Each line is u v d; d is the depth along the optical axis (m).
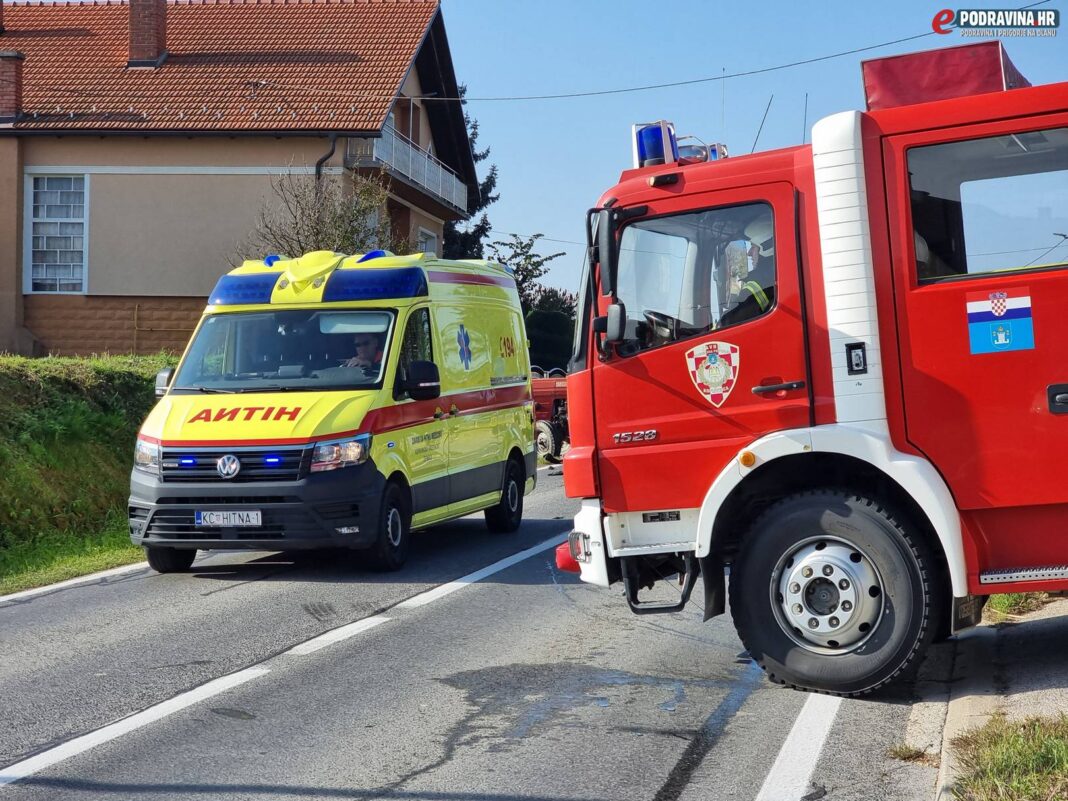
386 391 11.22
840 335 6.48
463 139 40.28
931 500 6.26
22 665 7.64
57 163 31.02
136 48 33.12
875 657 6.35
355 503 10.52
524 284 48.78
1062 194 6.29
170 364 19.70
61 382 16.52
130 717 6.41
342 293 11.95
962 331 6.36
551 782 5.24
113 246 31.00
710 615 6.88
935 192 6.43
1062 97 6.32
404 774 5.40
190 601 9.79
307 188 28.53
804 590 6.50
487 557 11.99
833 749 5.55
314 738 5.98
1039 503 6.27
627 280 7.02
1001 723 5.42
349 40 34.22
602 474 7.03
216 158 30.75
